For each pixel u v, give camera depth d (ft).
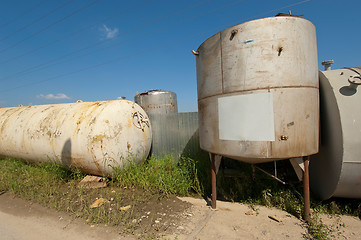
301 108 8.84
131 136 15.34
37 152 16.84
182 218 10.09
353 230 8.81
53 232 9.07
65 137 15.03
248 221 9.80
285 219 9.93
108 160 14.14
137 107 17.34
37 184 14.39
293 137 8.79
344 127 9.19
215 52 10.05
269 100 8.73
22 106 22.82
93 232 8.92
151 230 9.00
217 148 10.28
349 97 9.48
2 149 19.57
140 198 12.39
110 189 13.87
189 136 18.54
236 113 9.38
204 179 14.66
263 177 13.34
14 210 11.30
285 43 8.71
